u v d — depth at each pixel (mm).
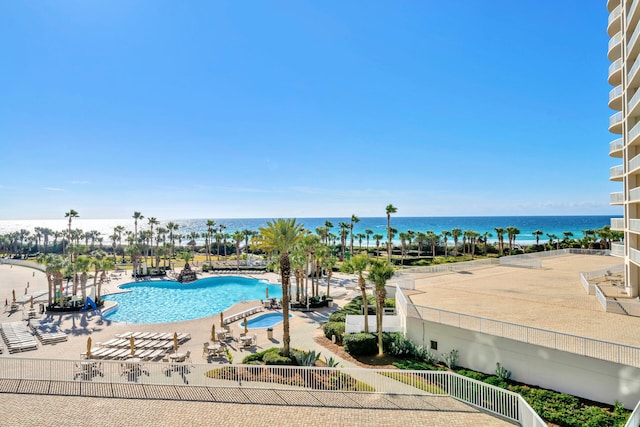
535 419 11617
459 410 14016
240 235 75750
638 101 24594
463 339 18828
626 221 28203
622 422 12906
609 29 31812
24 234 131250
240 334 28469
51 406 14594
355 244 145875
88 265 43250
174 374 17828
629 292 27312
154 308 43969
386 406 14375
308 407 14352
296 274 41344
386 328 24391
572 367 15211
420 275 37312
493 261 45469
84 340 28188
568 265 44500
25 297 46031
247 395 15461
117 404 14734
